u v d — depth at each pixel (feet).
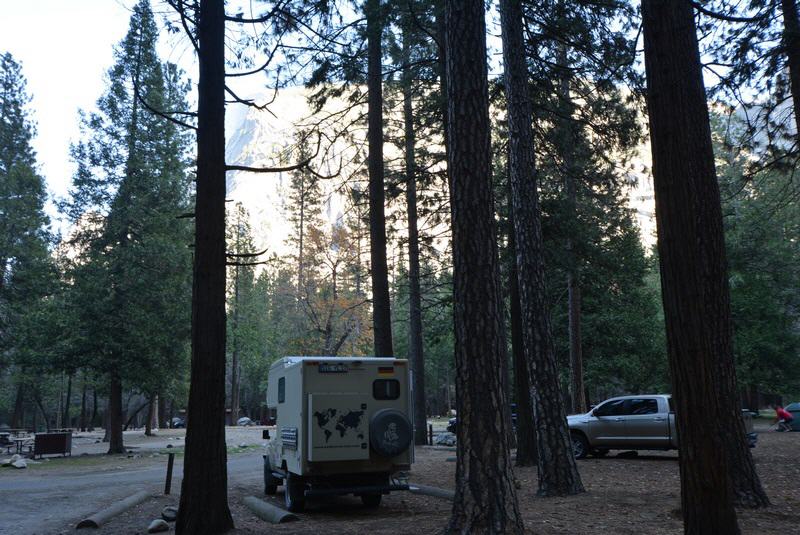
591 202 66.59
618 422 55.98
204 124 29.81
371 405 36.27
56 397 214.90
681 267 18.69
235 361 196.85
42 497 45.42
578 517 27.89
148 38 93.09
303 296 152.87
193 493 27.07
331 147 49.90
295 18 32.22
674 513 27.48
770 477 39.14
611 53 43.55
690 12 20.68
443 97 52.70
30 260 109.29
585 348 109.29
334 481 36.11
